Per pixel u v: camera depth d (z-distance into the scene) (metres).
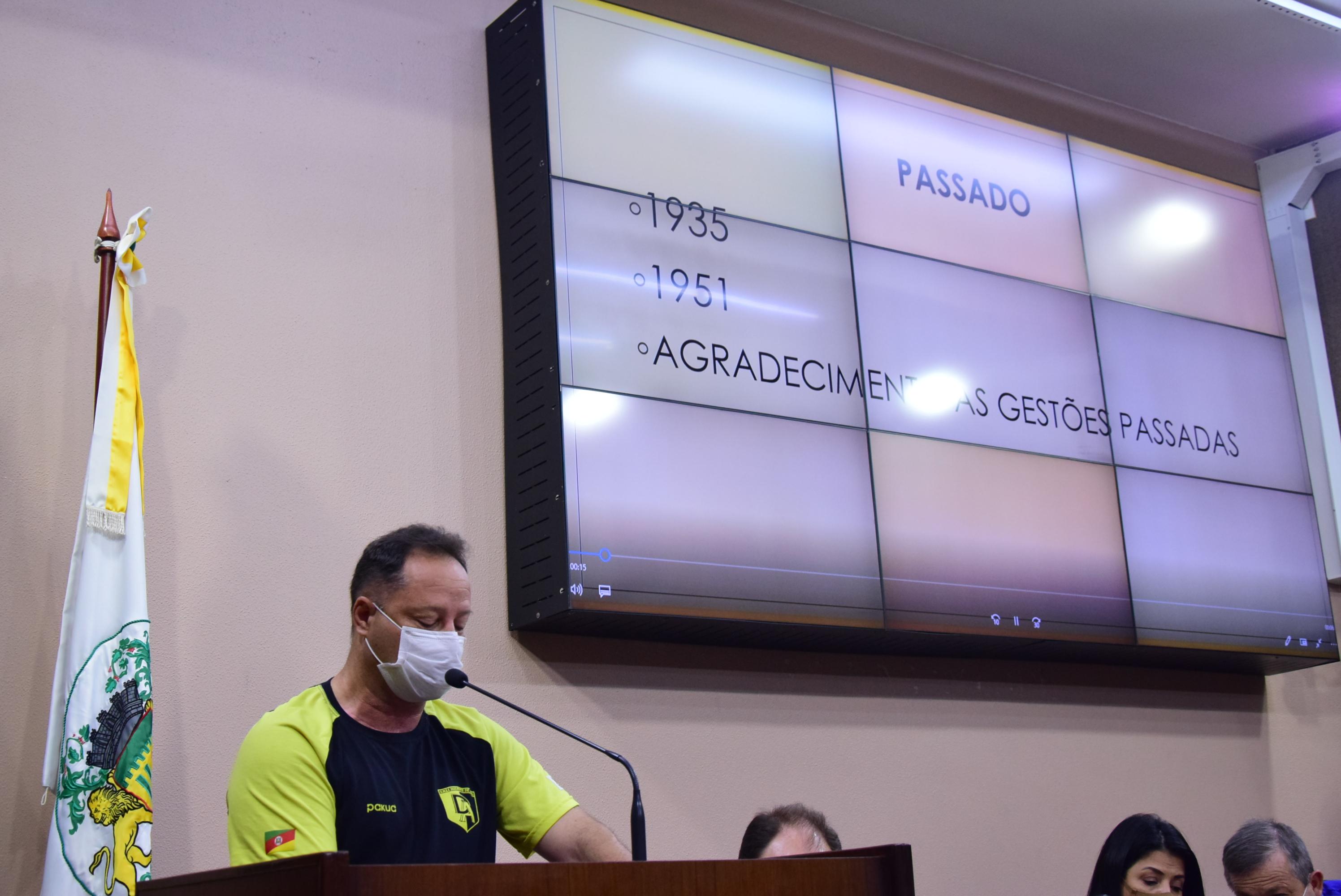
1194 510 4.41
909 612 3.72
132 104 3.25
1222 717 4.49
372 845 2.05
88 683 2.55
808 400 3.75
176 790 2.86
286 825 1.99
